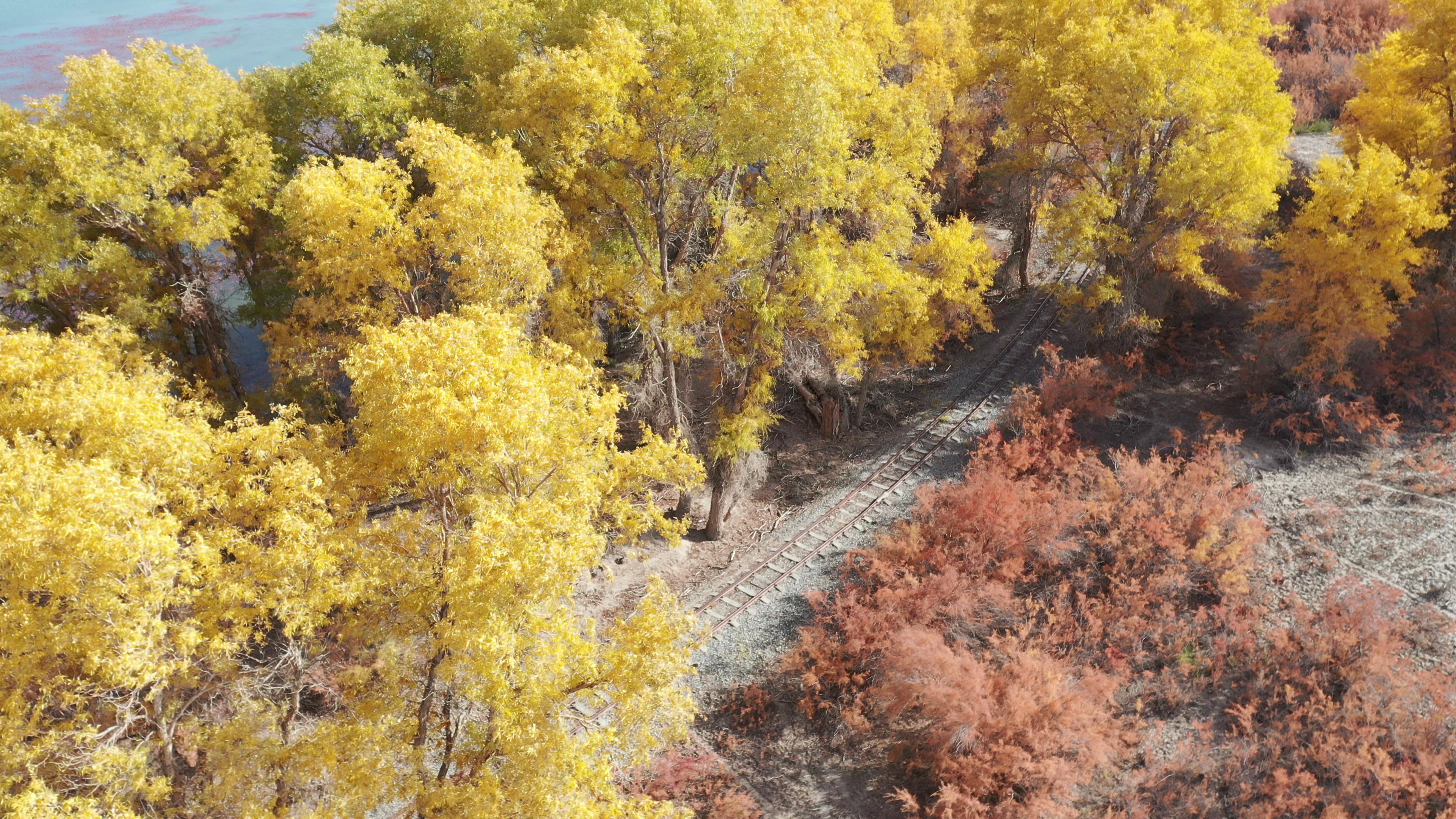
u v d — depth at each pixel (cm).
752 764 2081
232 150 2566
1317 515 2470
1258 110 2933
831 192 2284
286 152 2911
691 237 2784
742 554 2730
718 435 2694
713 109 2427
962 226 2970
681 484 2542
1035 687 1966
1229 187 2766
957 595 2267
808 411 3394
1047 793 1811
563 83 2105
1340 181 2630
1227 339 3419
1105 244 3125
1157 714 2047
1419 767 1783
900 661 2012
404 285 2020
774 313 2359
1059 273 4116
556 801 1346
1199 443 2861
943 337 3406
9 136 2242
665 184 2420
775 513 2917
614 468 1805
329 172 1984
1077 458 2719
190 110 2491
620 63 2173
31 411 1416
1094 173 3181
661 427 2742
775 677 2267
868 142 2816
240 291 3244
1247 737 1945
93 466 1204
